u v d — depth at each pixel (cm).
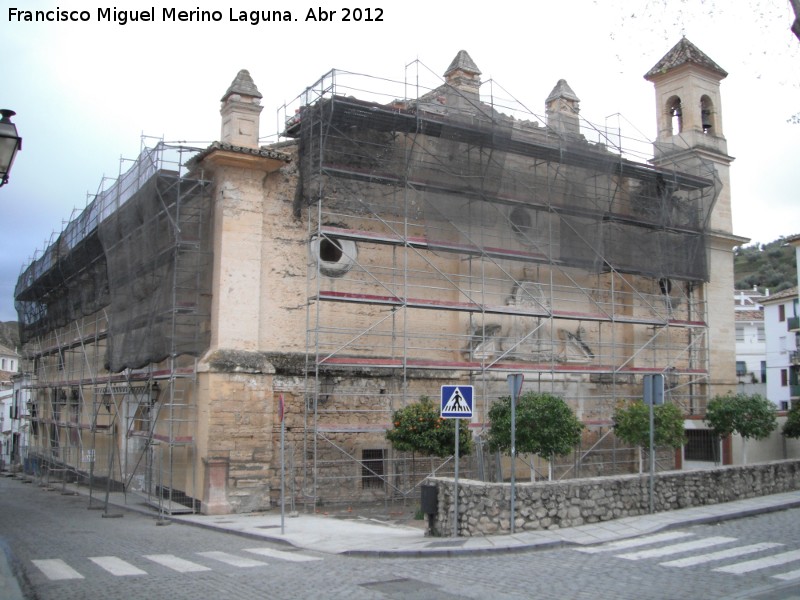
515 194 2336
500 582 957
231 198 1977
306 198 2047
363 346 2127
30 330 3953
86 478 3077
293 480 1892
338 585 952
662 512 1470
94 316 3061
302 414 2003
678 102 3052
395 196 2159
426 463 2169
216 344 1925
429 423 1758
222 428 1877
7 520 1853
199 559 1189
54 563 1138
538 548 1188
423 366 2072
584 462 2491
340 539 1395
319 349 2066
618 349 2631
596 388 2553
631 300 2673
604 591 895
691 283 2847
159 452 2058
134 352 2148
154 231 2048
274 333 2009
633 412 2144
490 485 1309
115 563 1141
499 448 1931
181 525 1730
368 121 2070
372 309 2158
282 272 2042
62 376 3534
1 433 5647
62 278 3203
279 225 2055
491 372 2311
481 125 2211
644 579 960
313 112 2023
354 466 2066
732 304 2931
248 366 1919
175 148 1997
